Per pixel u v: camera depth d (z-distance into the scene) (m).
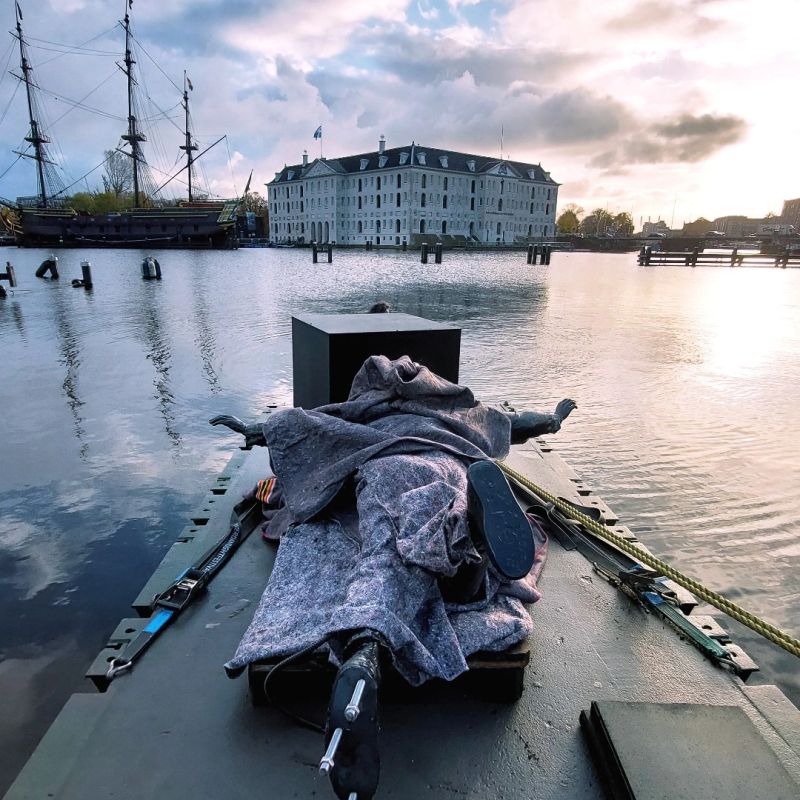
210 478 5.94
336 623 1.88
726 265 58.31
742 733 1.93
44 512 5.22
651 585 2.87
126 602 4.00
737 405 8.66
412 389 3.08
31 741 2.90
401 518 2.23
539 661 2.45
